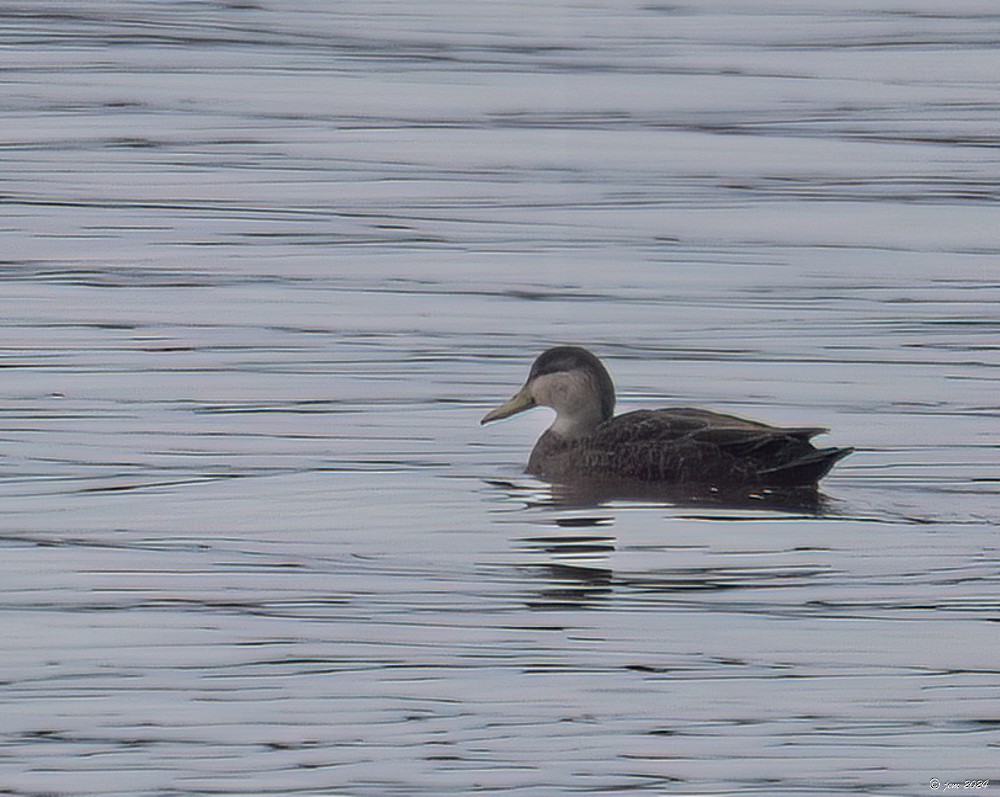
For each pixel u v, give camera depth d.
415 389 16.42
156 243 21.42
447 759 9.36
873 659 10.51
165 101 28.44
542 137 26.77
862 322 18.72
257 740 9.55
